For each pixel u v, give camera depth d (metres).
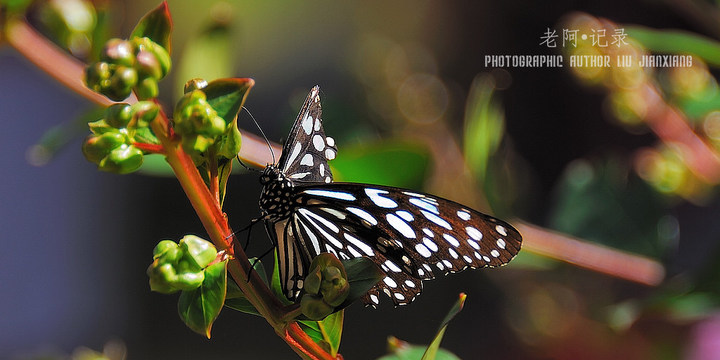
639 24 0.97
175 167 0.66
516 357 1.11
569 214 0.86
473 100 0.79
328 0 1.25
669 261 0.83
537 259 0.87
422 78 0.92
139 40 0.66
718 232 0.99
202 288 0.67
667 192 0.83
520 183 0.93
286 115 0.86
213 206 0.67
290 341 0.68
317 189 0.70
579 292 1.00
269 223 0.70
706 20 0.81
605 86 0.83
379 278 0.67
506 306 1.06
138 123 0.65
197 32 0.77
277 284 0.70
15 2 0.71
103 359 0.71
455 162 0.86
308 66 1.26
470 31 1.14
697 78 0.82
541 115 1.15
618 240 0.85
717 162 0.82
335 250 0.71
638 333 0.93
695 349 0.90
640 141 1.12
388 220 0.70
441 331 0.67
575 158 1.15
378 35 1.15
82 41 0.72
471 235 0.70
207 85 0.66
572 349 0.99
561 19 1.01
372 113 0.92
